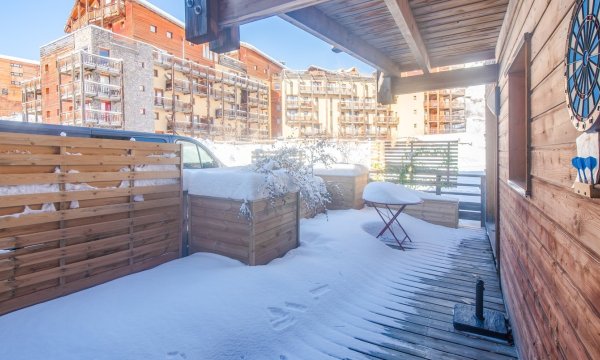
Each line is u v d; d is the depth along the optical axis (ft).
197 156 19.22
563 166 5.00
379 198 19.31
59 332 7.95
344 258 15.11
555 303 5.47
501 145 13.79
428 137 105.29
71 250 10.01
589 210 3.94
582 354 4.18
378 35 12.92
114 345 7.69
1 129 11.00
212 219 13.60
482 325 10.61
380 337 10.28
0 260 8.57
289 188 15.06
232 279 11.11
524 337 8.30
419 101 133.49
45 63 79.25
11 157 8.87
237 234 12.98
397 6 8.85
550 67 5.71
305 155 21.77
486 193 23.71
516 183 9.19
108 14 83.10
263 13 7.50
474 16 11.31
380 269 15.60
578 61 3.94
